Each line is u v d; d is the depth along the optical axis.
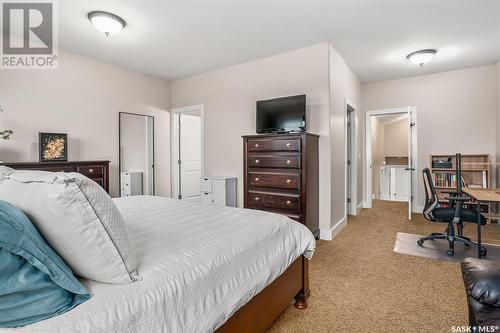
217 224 1.56
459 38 3.28
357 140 4.88
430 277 2.27
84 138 3.74
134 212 1.88
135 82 4.43
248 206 3.45
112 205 0.93
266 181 3.29
